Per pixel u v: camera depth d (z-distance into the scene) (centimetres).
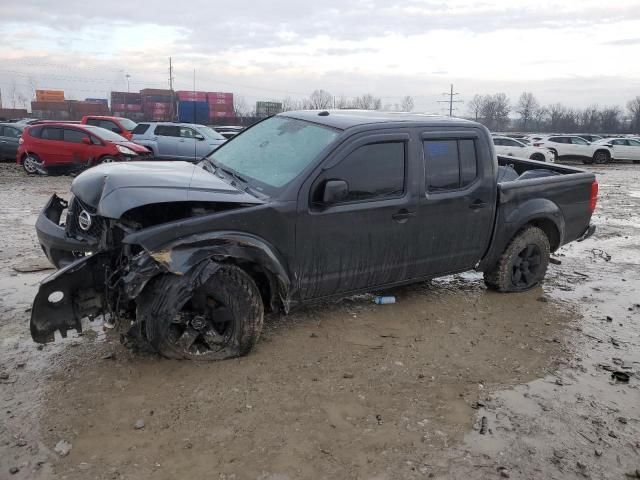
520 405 365
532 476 295
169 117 6794
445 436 326
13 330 443
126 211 355
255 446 308
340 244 434
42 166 1545
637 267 722
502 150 2609
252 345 408
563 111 10019
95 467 286
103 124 1945
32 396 348
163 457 296
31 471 281
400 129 458
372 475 290
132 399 348
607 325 512
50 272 597
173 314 357
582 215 618
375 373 398
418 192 468
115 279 370
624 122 9838
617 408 366
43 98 7644
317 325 477
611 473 300
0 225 836
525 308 547
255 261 389
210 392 359
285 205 402
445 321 503
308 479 284
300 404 352
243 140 514
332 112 505
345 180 428
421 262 491
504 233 547
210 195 385
